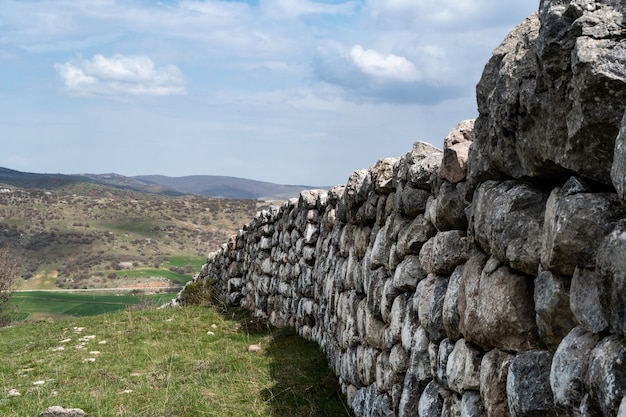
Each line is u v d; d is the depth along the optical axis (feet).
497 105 9.57
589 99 7.32
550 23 7.97
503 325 9.70
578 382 7.41
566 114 7.94
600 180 7.71
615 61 7.13
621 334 6.58
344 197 23.21
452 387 11.63
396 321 15.72
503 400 9.71
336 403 21.20
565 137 8.06
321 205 30.32
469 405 10.91
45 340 35.12
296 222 34.50
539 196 9.30
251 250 45.93
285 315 36.27
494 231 9.77
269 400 21.24
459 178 12.37
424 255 14.29
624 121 6.76
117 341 32.94
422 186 14.87
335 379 23.68
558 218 7.85
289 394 21.88
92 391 22.77
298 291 33.63
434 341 13.19
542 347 9.31
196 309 45.50
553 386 7.88
